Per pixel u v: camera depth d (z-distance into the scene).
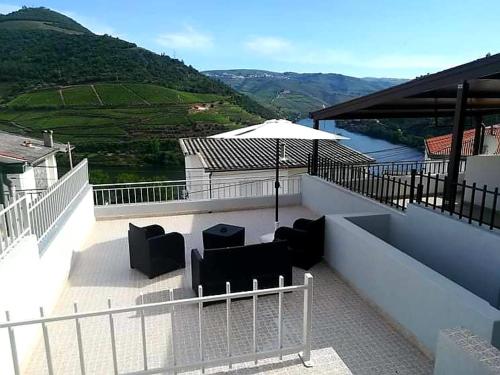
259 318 3.71
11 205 3.29
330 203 7.28
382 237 5.34
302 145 15.77
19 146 14.82
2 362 2.67
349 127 22.58
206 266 3.89
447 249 4.28
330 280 4.62
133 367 2.98
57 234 4.45
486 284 3.75
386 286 3.67
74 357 3.12
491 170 5.60
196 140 15.42
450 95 5.74
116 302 4.15
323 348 3.17
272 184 11.98
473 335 2.25
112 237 6.49
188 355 3.12
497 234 3.63
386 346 3.26
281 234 5.00
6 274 2.87
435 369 2.38
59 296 4.29
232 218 7.71
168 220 7.60
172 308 2.55
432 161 9.09
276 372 2.74
